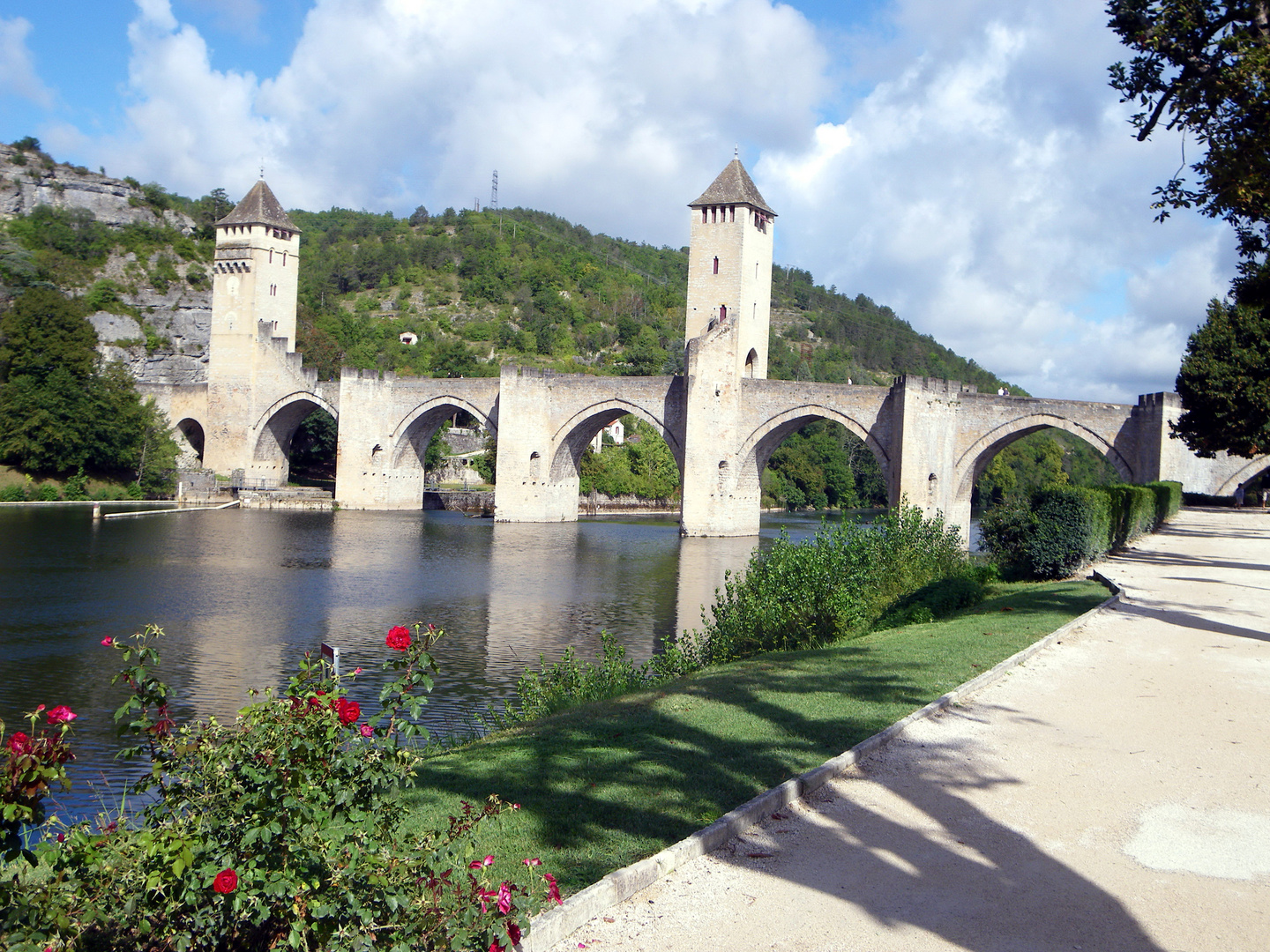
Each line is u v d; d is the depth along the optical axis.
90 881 6.39
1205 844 9.63
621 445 125.31
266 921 6.99
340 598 43.09
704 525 76.44
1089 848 9.52
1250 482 80.56
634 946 7.62
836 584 26.77
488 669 29.73
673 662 23.17
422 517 87.19
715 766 11.94
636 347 155.62
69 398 87.81
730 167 82.38
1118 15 20.73
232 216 98.44
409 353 158.38
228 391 98.62
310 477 112.69
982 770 11.74
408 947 6.68
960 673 16.69
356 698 25.64
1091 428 70.00
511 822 10.16
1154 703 14.78
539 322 176.62
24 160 143.75
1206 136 20.23
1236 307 60.72
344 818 7.18
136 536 63.22
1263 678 16.45
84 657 30.58
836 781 11.39
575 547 67.50
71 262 121.00
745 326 81.50
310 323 127.75
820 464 131.75
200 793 7.13
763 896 8.48
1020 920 8.06
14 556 52.00
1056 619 22.09
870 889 8.61
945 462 73.19
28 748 6.20
